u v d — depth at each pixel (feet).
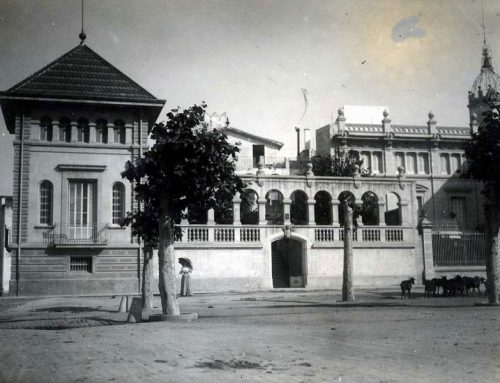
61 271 121.60
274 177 132.36
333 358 33.27
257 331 47.11
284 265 147.84
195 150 61.36
